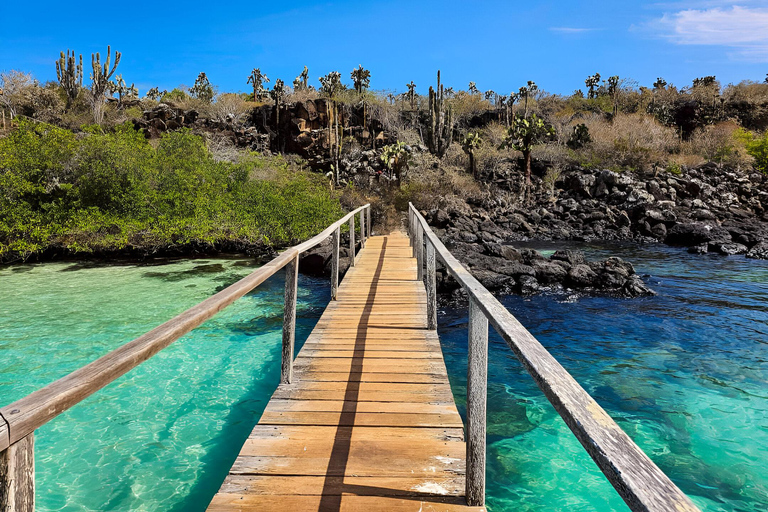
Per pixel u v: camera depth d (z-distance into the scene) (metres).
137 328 8.12
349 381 4.10
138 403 5.31
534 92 54.12
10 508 0.88
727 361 7.14
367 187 33.88
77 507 3.45
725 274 14.80
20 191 17.25
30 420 0.90
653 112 49.72
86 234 16.66
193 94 47.00
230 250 18.22
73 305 9.71
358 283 8.58
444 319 9.70
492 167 38.66
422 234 8.71
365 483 2.62
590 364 7.05
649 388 6.11
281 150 38.91
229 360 6.75
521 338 1.49
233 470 2.75
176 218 17.77
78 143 19.88
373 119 41.81
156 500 3.55
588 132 40.59
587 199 31.38
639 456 0.77
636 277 12.93
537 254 14.73
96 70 35.12
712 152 40.03
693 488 3.92
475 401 2.38
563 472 4.11
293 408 3.56
